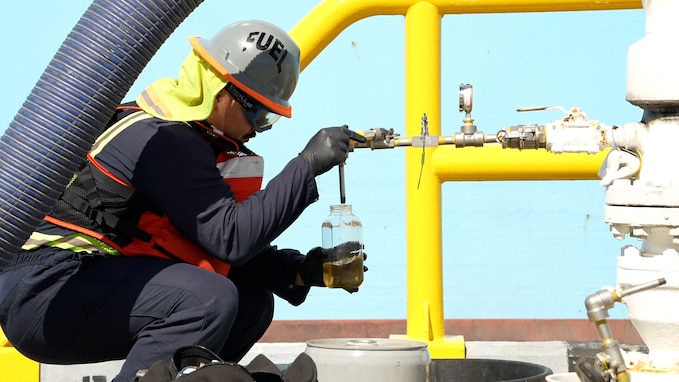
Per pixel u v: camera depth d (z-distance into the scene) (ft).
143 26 10.47
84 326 10.53
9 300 10.63
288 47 11.27
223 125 11.18
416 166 13.30
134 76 10.54
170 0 10.57
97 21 10.46
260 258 12.26
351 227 11.91
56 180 10.34
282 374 8.38
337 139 11.12
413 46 13.38
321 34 13.64
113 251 10.73
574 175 12.98
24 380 13.24
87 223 10.74
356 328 17.39
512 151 13.03
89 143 10.43
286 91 11.29
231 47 11.03
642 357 9.65
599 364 8.92
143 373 8.55
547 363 13.74
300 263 12.21
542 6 13.23
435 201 13.33
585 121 10.07
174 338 10.33
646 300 9.55
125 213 10.71
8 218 10.28
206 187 10.64
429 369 10.39
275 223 10.73
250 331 12.32
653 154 9.71
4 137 10.43
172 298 10.39
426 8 13.34
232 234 10.60
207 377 7.72
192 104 11.00
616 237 9.87
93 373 13.75
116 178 10.66
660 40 9.43
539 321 17.11
